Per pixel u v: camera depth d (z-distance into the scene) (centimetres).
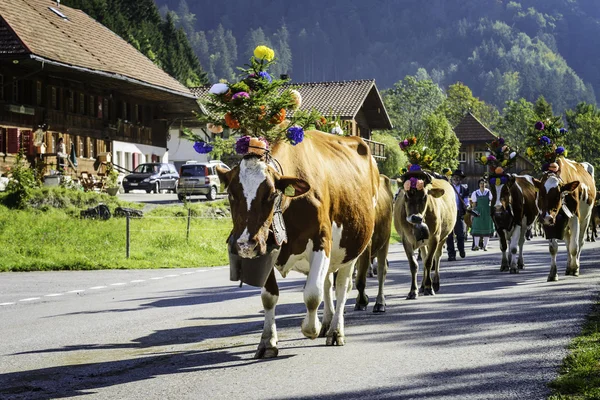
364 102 6862
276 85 895
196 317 1234
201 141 927
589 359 805
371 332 1026
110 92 5559
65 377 816
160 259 2445
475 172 10738
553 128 1947
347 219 934
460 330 1018
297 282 1752
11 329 1166
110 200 3459
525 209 1884
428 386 734
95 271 2195
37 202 3241
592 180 1964
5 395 743
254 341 995
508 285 1536
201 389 748
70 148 5044
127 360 898
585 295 1332
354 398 700
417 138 1574
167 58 12594
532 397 686
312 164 884
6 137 4366
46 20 4972
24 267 2227
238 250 773
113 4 12512
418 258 2352
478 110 16738
